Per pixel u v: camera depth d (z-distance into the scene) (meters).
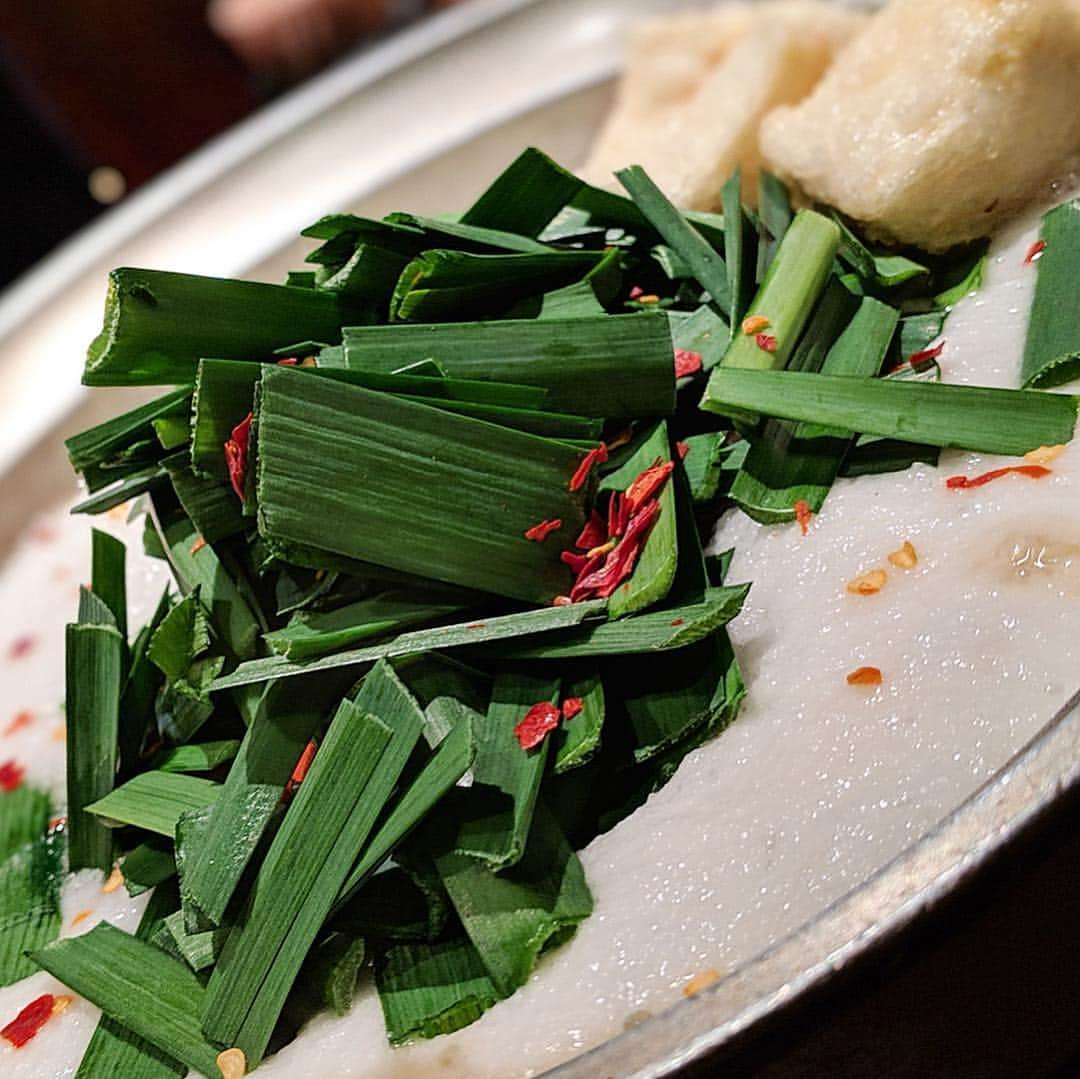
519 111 0.39
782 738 0.20
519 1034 0.19
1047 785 0.17
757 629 0.21
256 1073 0.20
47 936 0.23
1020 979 0.18
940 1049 0.18
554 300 0.23
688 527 0.21
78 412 0.36
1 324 0.39
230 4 0.73
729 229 0.24
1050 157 0.24
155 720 0.23
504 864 0.19
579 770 0.21
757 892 0.19
